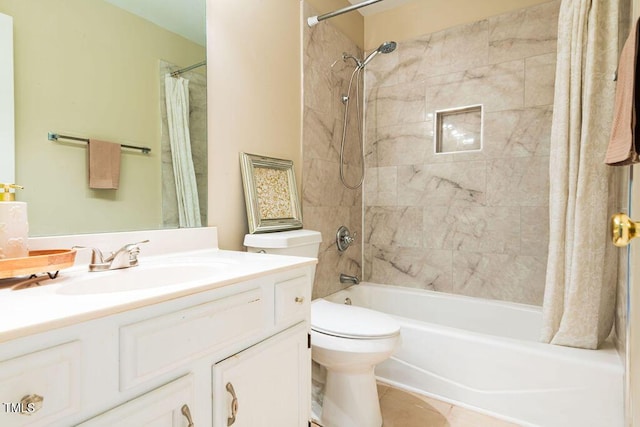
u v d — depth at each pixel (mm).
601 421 1277
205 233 1329
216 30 1403
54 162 919
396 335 1313
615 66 1303
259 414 887
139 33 1125
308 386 1096
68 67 945
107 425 566
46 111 902
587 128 1346
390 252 2447
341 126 2262
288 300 1003
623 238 658
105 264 931
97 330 562
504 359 1474
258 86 1621
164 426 656
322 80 2070
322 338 1341
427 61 2279
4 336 449
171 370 674
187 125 1291
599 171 1342
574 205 1412
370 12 2488
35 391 486
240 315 830
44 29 896
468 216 2158
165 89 1210
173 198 1240
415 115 2330
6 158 833
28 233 840
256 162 1585
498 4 2039
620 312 1366
